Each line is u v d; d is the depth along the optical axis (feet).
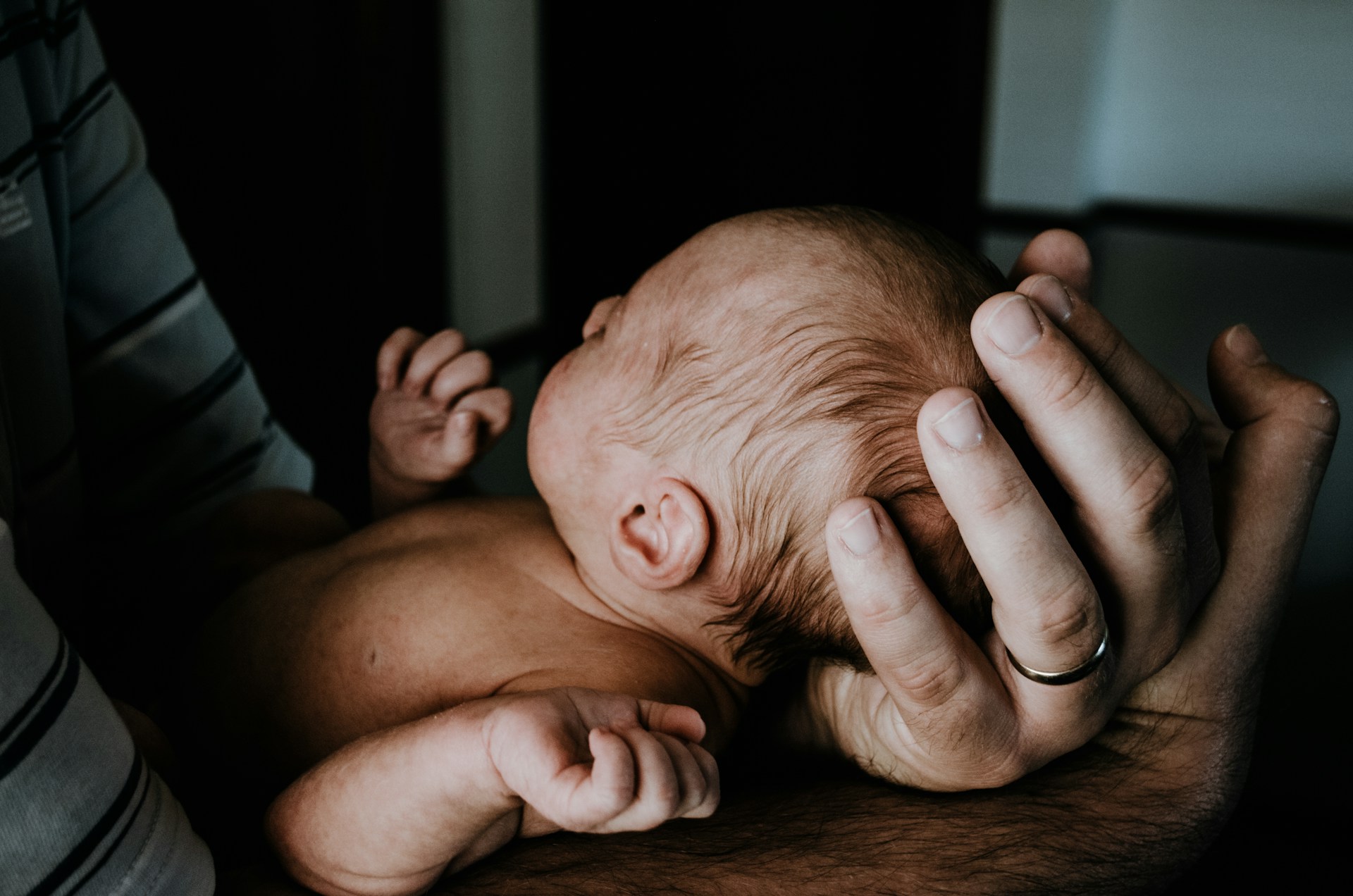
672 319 2.52
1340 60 16.24
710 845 2.17
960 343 2.34
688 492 2.37
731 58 10.00
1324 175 16.80
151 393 3.19
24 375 2.51
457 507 2.89
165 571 3.29
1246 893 3.67
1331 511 7.25
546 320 10.98
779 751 2.74
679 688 2.44
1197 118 17.33
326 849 1.97
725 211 10.45
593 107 10.28
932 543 2.25
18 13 2.59
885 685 2.01
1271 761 4.63
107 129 3.05
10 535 1.60
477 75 9.43
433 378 3.10
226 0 7.14
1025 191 17.48
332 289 8.32
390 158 8.39
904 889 2.01
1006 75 17.06
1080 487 1.90
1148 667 2.14
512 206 10.25
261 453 3.64
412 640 2.47
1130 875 2.13
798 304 2.40
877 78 9.77
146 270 3.14
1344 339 11.05
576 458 2.60
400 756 1.93
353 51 7.98
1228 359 2.48
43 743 1.50
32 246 2.50
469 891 2.00
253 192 7.62
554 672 2.35
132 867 1.60
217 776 2.56
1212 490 2.45
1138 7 17.10
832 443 2.30
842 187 10.18
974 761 2.10
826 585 2.36
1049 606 1.86
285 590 2.70
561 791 1.73
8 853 1.47
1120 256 15.20
